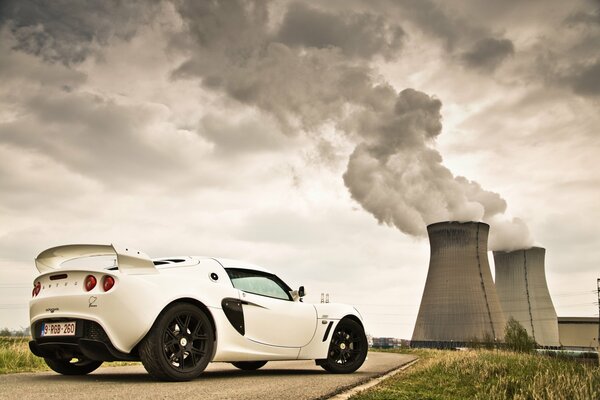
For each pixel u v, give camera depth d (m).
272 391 4.06
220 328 4.98
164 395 3.63
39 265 4.88
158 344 4.42
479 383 5.25
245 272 5.63
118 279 4.41
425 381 5.45
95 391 3.78
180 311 4.62
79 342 4.42
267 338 5.50
